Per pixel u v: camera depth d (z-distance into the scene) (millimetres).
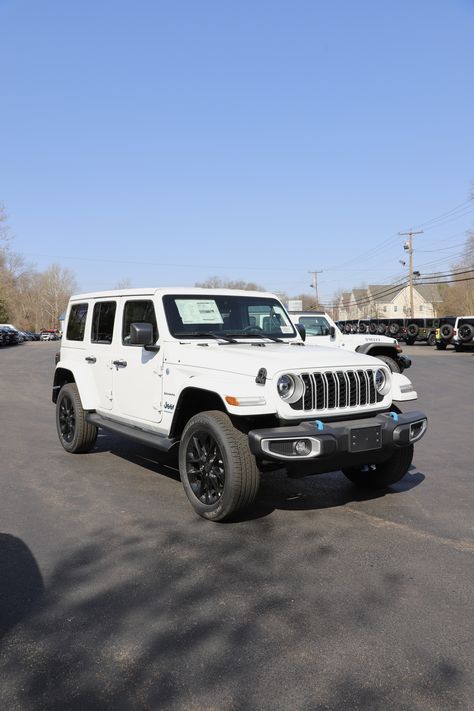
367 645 3049
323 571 3957
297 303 17281
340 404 4941
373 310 112250
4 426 9500
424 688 2697
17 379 17672
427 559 4160
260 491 5852
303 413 4742
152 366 5770
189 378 5199
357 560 4141
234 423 4852
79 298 7555
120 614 3371
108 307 6773
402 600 3545
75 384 7410
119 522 4926
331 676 2785
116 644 3057
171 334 5656
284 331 6512
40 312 121938
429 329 39562
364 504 5434
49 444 8094
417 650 3004
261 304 6465
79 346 7320
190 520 4980
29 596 3594
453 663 2891
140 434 5891
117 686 2711
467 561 4129
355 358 5199
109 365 6582
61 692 2670
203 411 5316
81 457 7293
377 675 2793
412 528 4789
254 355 4973
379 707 2566
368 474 5887
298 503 5457
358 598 3570
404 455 5562
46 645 3049
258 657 2939
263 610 3418
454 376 18422
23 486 5980
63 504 5402
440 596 3600
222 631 3186
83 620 3305
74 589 3689
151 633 3164
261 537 4582
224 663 2889
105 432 9008
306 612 3395
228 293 6297
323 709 2555
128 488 5930
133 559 4152
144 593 3635
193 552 4281
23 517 5043
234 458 4652
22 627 3230
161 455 7418
